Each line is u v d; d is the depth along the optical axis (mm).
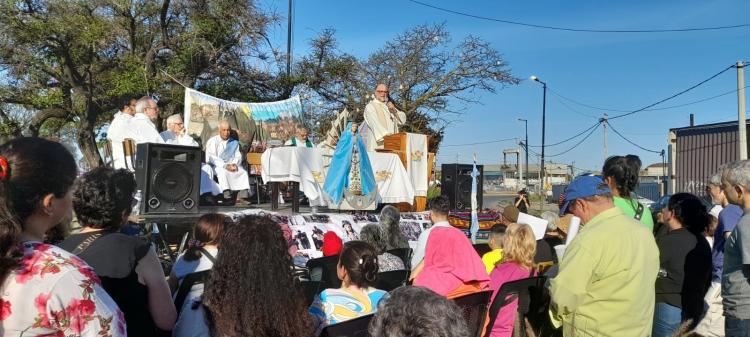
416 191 9727
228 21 16297
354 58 20594
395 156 9094
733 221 4348
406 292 1808
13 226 1607
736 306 3293
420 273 3824
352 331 2762
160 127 15664
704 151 20844
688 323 3578
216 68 16844
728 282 3346
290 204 9750
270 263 2363
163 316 2691
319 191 8055
